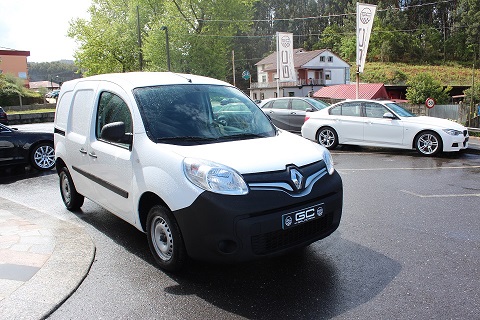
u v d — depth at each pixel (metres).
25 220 5.41
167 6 40.25
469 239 4.61
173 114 4.19
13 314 3.11
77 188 5.54
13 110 38.81
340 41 99.50
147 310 3.23
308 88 63.12
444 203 6.13
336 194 3.89
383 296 3.37
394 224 5.19
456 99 53.50
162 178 3.63
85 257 4.19
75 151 5.23
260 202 3.33
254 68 87.50
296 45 105.44
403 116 10.98
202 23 41.97
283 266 4.00
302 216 3.52
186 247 3.53
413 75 74.19
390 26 95.06
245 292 3.50
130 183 4.07
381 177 8.11
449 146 10.19
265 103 15.63
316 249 4.41
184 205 3.43
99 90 4.85
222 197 3.29
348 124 11.62
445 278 3.66
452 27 95.38
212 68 41.69
